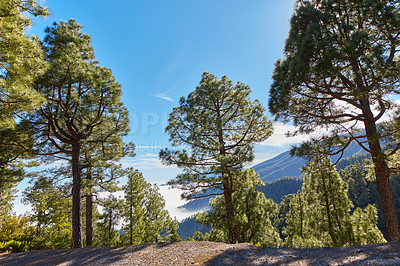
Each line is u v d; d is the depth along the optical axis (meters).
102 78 12.91
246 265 5.57
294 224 24.89
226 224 13.84
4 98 6.46
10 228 17.95
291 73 9.45
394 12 8.12
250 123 14.99
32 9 6.39
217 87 15.37
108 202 19.09
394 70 7.88
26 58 6.60
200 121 14.96
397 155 9.07
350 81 9.96
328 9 9.62
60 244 17.36
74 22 13.88
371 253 5.45
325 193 13.52
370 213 13.32
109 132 14.91
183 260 6.55
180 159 13.83
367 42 8.20
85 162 16.95
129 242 26.23
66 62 11.29
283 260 5.63
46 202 23.45
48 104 11.30
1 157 13.19
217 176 13.52
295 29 10.85
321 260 5.34
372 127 9.25
